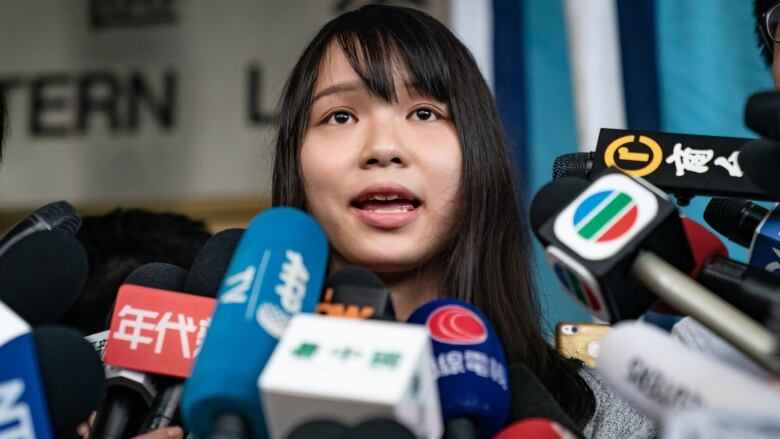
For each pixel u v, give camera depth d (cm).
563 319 284
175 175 372
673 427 95
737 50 305
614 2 315
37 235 132
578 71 315
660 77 309
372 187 171
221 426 113
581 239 126
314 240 128
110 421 155
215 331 118
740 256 269
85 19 381
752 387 106
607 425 174
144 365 154
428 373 113
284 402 107
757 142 130
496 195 180
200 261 160
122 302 157
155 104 375
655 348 114
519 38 320
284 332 117
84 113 378
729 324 117
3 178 377
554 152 313
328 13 367
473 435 127
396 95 176
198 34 375
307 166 175
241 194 369
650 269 123
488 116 183
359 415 106
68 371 124
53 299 131
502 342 178
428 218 173
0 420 113
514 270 182
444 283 177
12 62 382
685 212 280
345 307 131
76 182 375
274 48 371
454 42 185
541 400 143
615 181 130
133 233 251
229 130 371
